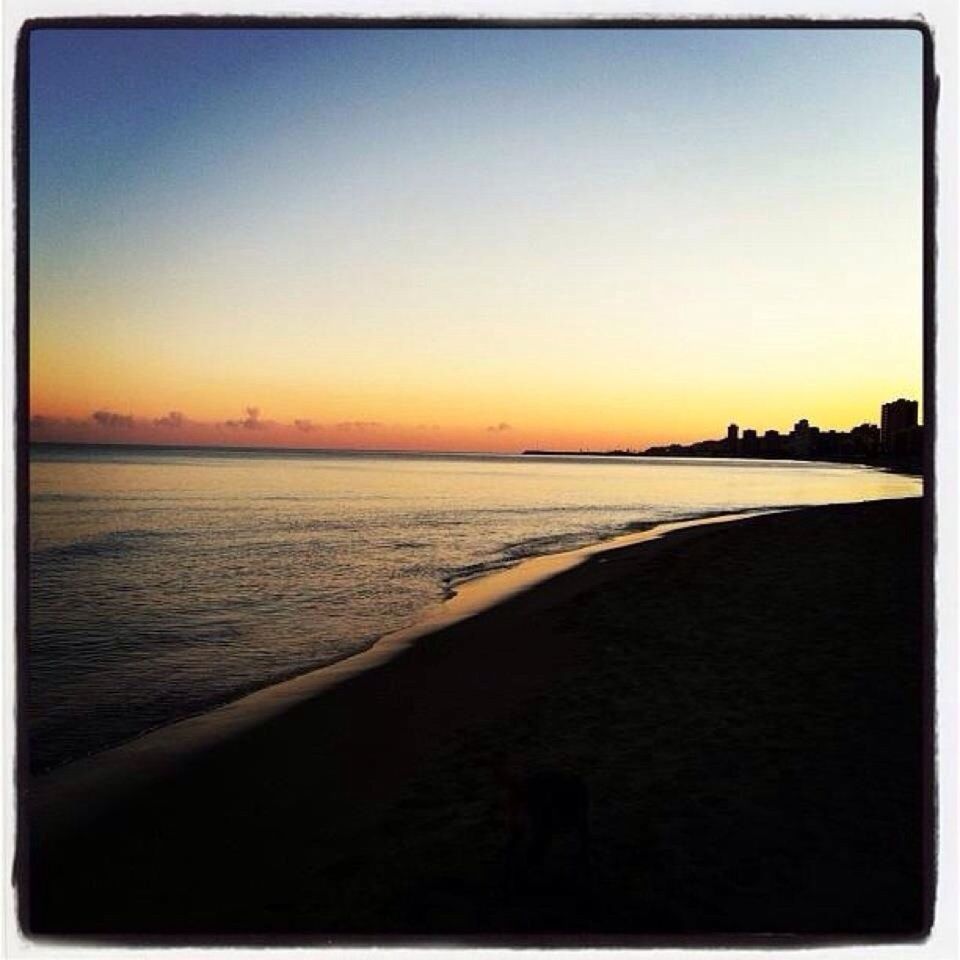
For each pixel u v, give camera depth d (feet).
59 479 181.27
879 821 14.65
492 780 16.83
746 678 22.74
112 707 25.30
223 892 13.11
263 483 180.75
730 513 102.17
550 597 36.86
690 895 12.47
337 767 18.13
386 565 58.49
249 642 34.94
